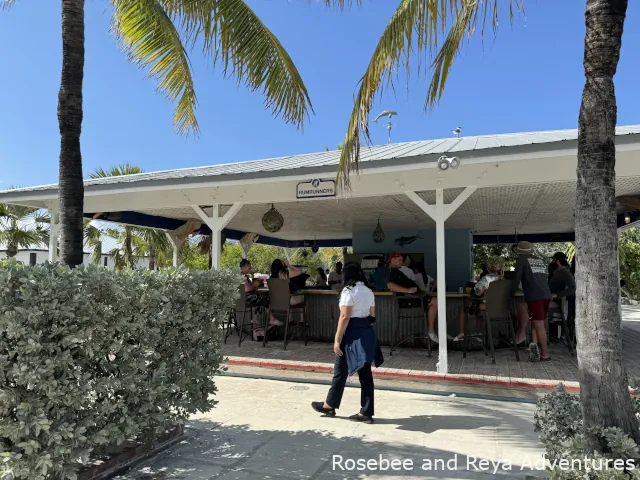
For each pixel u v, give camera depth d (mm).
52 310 2906
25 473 2811
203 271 4457
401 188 7059
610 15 2879
